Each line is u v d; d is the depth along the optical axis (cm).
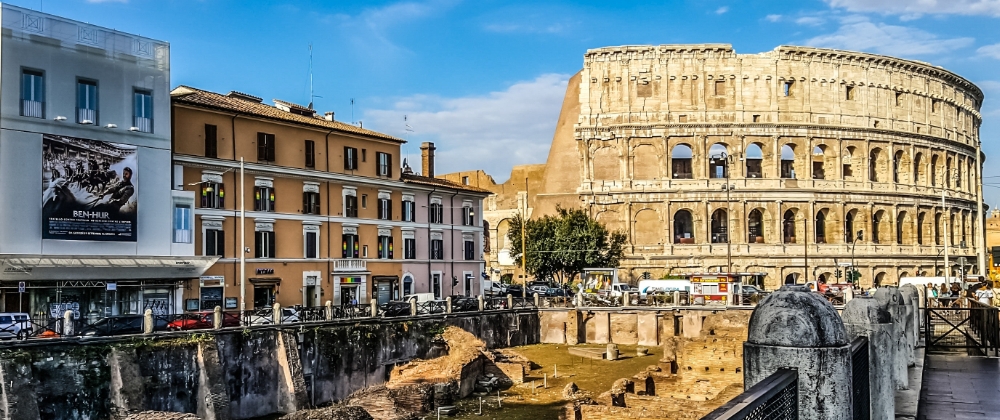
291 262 7538
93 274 5803
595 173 12250
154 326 4766
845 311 1638
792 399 1034
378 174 8581
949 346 3575
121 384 4269
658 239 12094
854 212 12394
